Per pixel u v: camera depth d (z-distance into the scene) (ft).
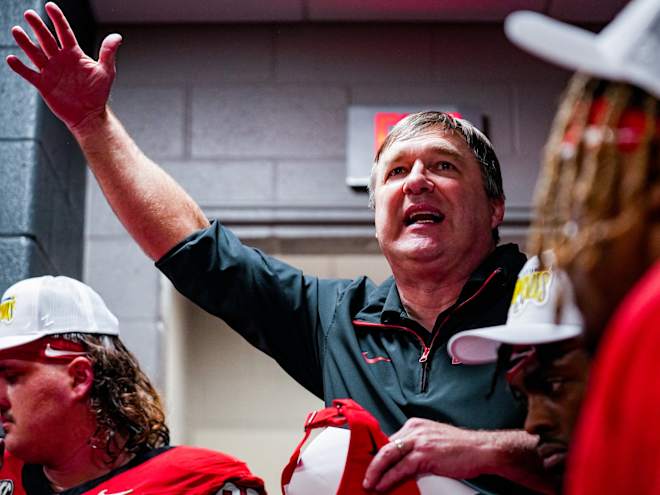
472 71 11.50
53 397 5.89
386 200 6.01
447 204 5.91
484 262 5.82
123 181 6.15
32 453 5.88
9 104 9.71
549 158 2.76
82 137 6.18
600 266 2.57
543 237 2.83
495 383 5.26
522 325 4.33
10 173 9.52
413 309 5.89
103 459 5.90
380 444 4.81
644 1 2.46
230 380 11.28
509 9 11.50
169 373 10.85
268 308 6.04
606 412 2.28
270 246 11.30
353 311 5.94
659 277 2.34
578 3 11.35
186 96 11.43
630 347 2.27
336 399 5.17
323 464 4.99
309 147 11.28
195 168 11.21
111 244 10.94
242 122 11.36
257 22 11.67
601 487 2.26
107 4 11.43
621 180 2.57
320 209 11.05
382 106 11.34
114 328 6.32
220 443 11.06
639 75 2.42
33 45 6.00
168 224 6.15
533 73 11.49
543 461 4.46
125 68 11.50
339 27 11.65
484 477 4.91
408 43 11.60
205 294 6.09
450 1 11.40
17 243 9.30
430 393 5.39
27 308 6.07
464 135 6.21
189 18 11.62
